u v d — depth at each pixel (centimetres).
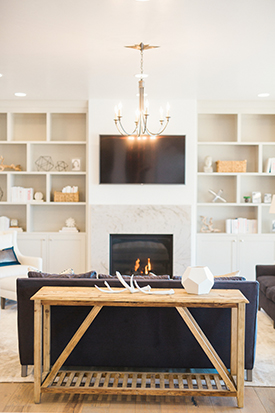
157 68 427
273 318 410
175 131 570
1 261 495
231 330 284
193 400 269
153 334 285
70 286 287
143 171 566
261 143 595
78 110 586
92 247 573
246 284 284
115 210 571
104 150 566
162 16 299
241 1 275
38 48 366
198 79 468
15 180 623
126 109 568
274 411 253
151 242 578
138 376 276
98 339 286
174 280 289
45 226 626
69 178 624
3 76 456
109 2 276
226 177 623
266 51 373
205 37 339
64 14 295
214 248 589
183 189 575
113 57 391
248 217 624
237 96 552
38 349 260
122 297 257
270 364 322
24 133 622
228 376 268
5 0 273
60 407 256
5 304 493
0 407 255
